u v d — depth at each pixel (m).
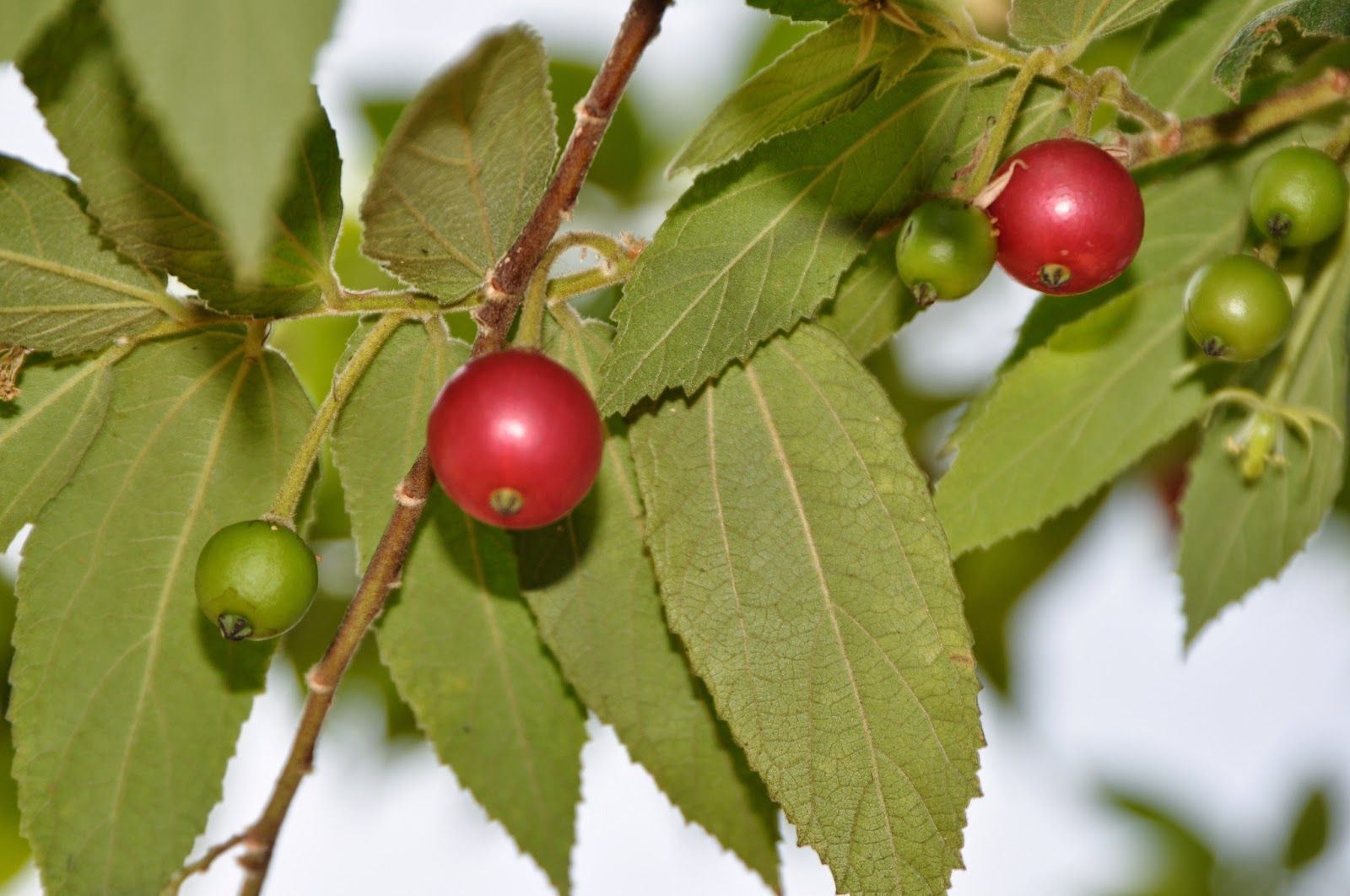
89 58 0.43
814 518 0.45
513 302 0.44
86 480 0.46
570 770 0.48
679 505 0.45
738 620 0.45
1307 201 0.46
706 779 0.47
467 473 0.43
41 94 0.43
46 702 0.46
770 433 0.46
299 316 0.45
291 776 0.46
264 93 0.39
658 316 0.45
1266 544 0.50
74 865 0.46
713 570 0.45
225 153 0.39
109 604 0.46
